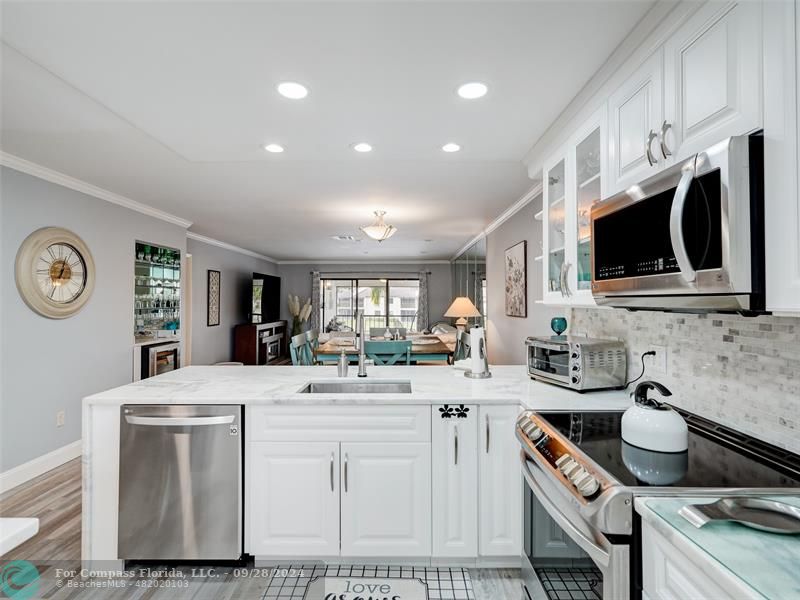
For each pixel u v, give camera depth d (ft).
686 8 3.69
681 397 5.32
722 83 3.31
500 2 4.07
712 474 3.51
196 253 19.94
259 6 4.09
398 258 30.32
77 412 11.16
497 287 16.51
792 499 3.08
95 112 6.90
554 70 5.31
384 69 5.28
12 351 9.41
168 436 6.17
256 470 6.23
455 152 8.33
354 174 10.32
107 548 6.23
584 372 6.43
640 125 4.50
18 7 4.08
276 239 21.36
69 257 10.83
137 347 13.50
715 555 2.39
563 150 6.69
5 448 9.25
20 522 2.48
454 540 6.25
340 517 6.23
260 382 7.43
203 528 6.18
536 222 11.79
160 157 9.14
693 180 3.19
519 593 5.85
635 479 3.41
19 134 7.88
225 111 6.44
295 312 30.86
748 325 4.27
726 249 2.92
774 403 3.96
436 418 6.22
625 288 4.25
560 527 4.11
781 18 2.76
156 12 4.17
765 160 2.87
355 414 6.23
